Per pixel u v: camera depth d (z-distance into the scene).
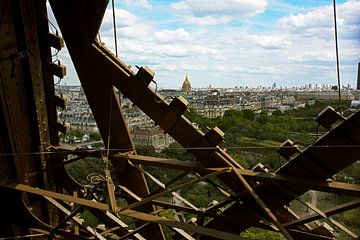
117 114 7.71
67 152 8.04
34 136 7.98
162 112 7.06
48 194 6.85
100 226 8.37
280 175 6.46
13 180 7.61
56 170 8.93
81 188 9.08
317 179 6.20
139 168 7.64
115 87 7.34
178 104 6.92
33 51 7.11
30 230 8.77
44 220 8.99
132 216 5.88
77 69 7.39
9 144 7.32
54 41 7.28
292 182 6.23
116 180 8.39
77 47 7.23
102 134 7.90
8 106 6.98
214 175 6.55
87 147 8.30
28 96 7.47
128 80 7.09
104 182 7.48
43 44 7.49
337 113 5.75
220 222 7.19
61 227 7.65
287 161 6.47
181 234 7.42
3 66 6.61
